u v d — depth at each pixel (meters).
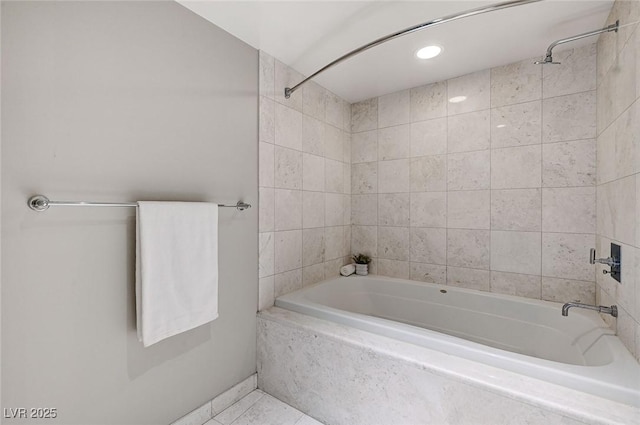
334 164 2.52
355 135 2.69
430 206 2.33
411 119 2.41
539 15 1.50
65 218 1.06
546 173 1.88
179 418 1.42
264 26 1.61
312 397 1.56
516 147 1.97
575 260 1.79
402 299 2.33
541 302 1.85
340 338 1.45
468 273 2.17
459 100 2.19
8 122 0.94
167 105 1.37
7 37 0.94
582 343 1.50
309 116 2.26
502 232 2.03
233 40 1.69
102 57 1.15
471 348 1.23
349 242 2.70
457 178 2.21
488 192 2.08
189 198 1.46
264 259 1.88
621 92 1.31
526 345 1.82
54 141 1.03
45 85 1.01
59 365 1.05
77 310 1.09
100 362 1.15
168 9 1.37
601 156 1.62
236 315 1.70
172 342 1.38
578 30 1.63
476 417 1.10
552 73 1.85
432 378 1.19
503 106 2.02
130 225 1.23
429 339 1.33
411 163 2.41
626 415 0.91
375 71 2.12
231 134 1.68
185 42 1.44
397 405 1.28
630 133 1.20
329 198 2.47
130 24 1.23
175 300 1.28
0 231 0.93
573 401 0.97
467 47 1.81
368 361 1.36
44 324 1.01
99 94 1.14
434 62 1.99
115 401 1.19
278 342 1.71
